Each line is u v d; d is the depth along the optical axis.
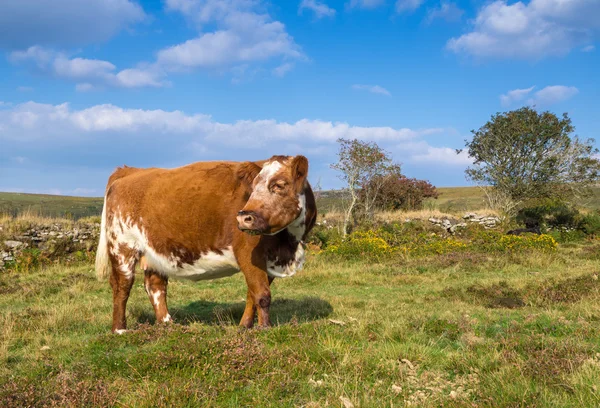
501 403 3.78
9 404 3.81
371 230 21.42
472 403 3.84
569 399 3.92
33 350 6.04
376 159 23.20
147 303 9.65
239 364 4.64
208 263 6.44
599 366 4.51
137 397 4.02
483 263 15.03
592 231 26.70
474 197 54.88
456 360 4.98
